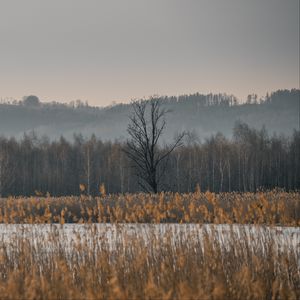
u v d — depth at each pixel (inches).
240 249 1491.1
